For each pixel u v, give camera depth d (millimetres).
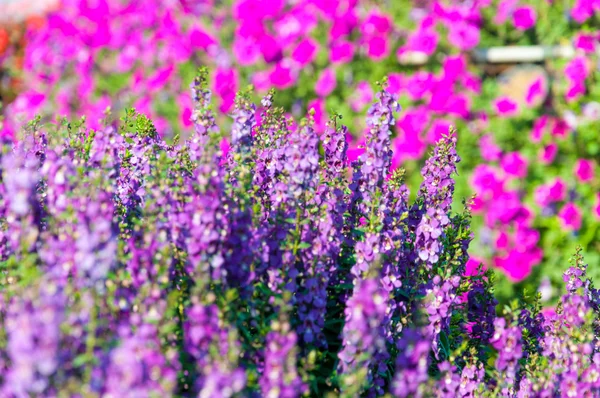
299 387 3047
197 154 3852
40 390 2439
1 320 3119
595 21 7742
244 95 4008
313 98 7781
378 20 7594
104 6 8539
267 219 3877
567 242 6965
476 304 4477
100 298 2914
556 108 7469
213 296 2955
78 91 8844
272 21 8047
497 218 6855
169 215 3408
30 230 3166
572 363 3691
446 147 4180
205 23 8453
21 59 10094
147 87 8141
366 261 3600
